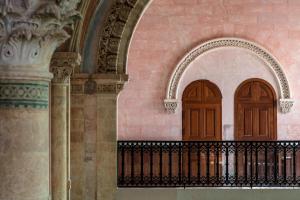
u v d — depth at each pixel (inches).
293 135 802.2
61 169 497.7
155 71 802.2
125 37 592.4
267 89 809.5
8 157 282.4
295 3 802.8
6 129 283.0
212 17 802.8
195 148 778.8
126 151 765.3
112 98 591.5
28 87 285.9
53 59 486.9
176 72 801.6
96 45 589.0
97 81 588.1
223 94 808.9
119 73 592.7
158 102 802.8
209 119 812.0
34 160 285.4
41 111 290.8
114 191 593.0
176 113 803.4
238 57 807.7
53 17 283.7
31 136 285.6
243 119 810.8
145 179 745.0
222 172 797.9
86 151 592.7
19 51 283.7
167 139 800.9
